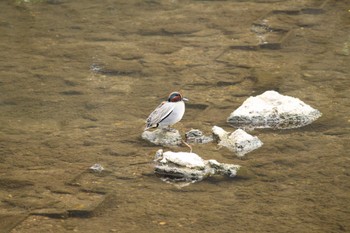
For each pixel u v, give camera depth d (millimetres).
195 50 18609
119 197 11133
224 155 12680
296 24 20672
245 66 17375
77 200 11031
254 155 12656
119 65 17500
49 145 13148
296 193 11188
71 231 10078
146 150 12930
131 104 15148
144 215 10539
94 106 15062
